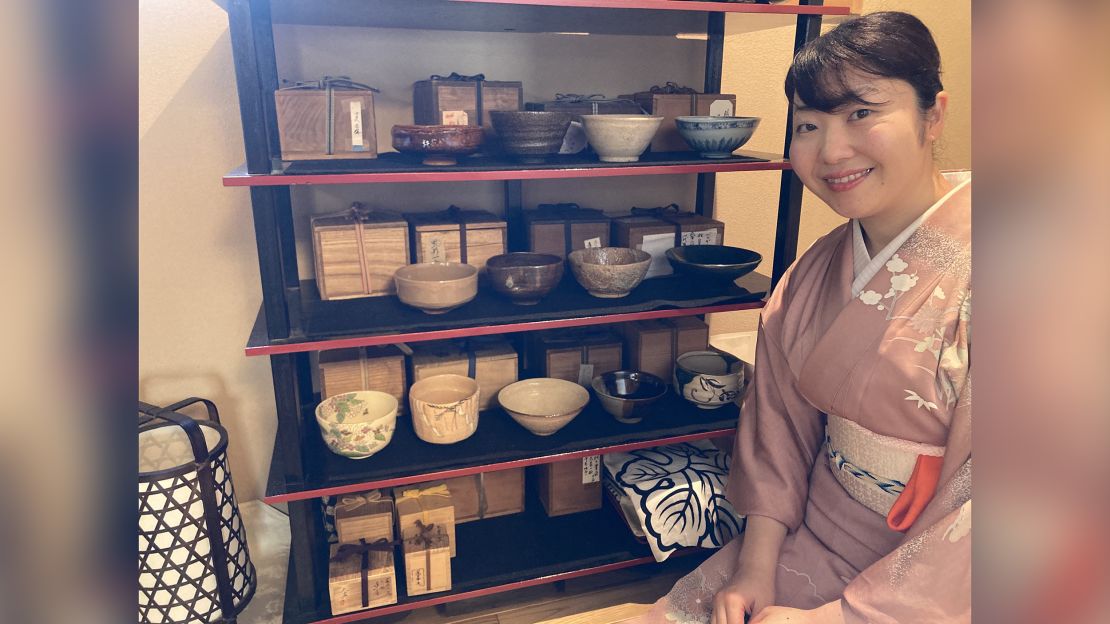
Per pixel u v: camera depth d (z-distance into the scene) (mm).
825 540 1467
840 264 1391
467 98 1875
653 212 2240
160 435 1881
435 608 1934
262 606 1941
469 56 2035
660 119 1775
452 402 1817
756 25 2047
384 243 1863
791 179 1918
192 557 1683
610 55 2152
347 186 2023
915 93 1215
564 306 1864
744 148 2359
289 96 1623
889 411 1287
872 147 1223
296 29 1876
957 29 2412
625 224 2098
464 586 1837
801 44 1804
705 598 1478
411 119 2025
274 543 2180
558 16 1777
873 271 1329
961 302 1203
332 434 1721
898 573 1214
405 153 1721
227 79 1873
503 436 1911
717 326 2551
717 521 1944
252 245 1996
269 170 1478
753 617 1312
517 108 1926
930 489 1287
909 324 1249
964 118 2496
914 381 1239
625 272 1844
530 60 2086
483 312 1799
